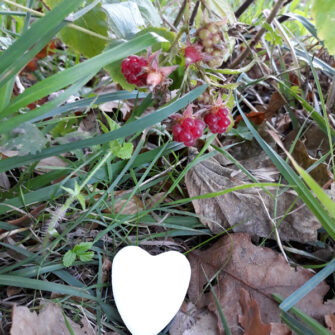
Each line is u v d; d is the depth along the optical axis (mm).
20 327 141
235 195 208
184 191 221
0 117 143
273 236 202
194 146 235
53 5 213
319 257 200
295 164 151
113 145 172
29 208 191
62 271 172
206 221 201
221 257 187
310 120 261
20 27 280
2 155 204
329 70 269
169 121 184
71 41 219
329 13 179
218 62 168
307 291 164
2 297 163
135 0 212
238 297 175
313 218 199
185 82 187
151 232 204
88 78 161
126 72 158
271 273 180
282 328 157
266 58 346
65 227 183
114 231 186
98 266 184
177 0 239
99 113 248
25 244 182
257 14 344
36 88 142
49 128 188
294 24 393
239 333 164
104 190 194
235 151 247
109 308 168
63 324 154
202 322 168
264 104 296
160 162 232
